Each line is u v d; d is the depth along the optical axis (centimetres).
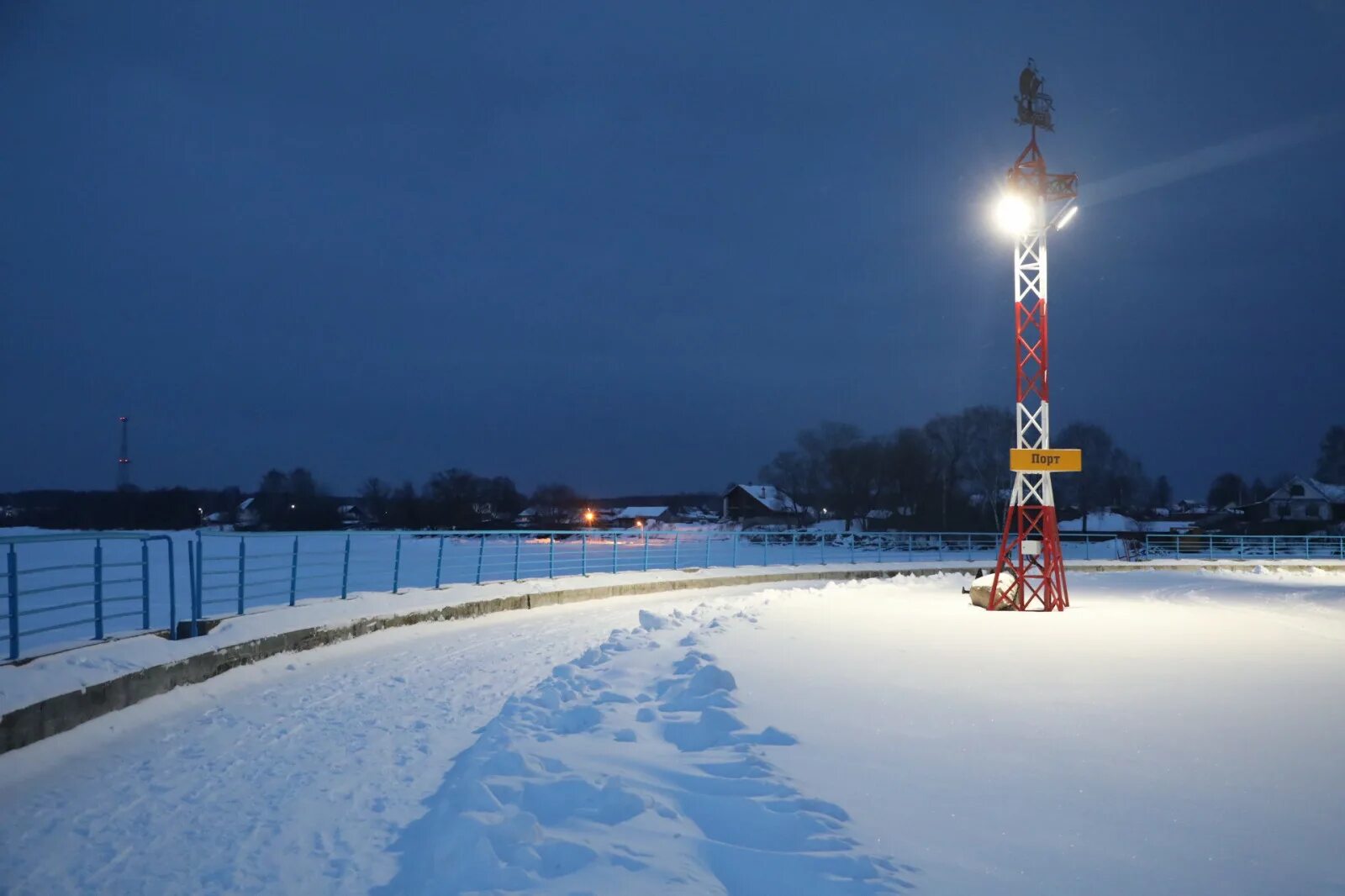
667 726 789
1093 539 6131
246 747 848
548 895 441
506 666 1318
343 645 1495
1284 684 966
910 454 7444
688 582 2858
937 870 462
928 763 652
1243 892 441
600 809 559
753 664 1066
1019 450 1945
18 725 807
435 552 5191
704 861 491
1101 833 516
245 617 1341
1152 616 1755
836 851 486
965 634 1410
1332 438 8662
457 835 523
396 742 866
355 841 604
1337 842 506
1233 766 650
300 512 8012
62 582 2939
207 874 549
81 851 588
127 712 955
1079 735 734
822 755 673
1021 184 1955
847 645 1260
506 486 9475
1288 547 5409
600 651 1292
